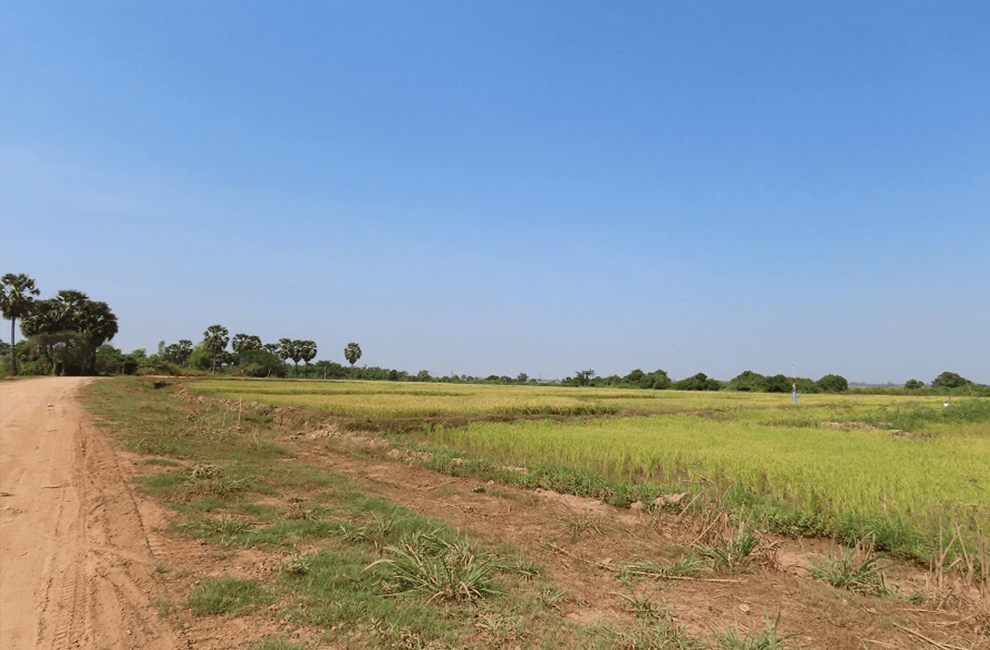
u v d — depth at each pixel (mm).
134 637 4500
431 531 7359
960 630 5176
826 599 5852
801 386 86000
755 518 8836
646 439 17656
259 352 106000
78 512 8109
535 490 11359
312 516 8109
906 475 11430
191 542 6875
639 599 5641
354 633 4594
